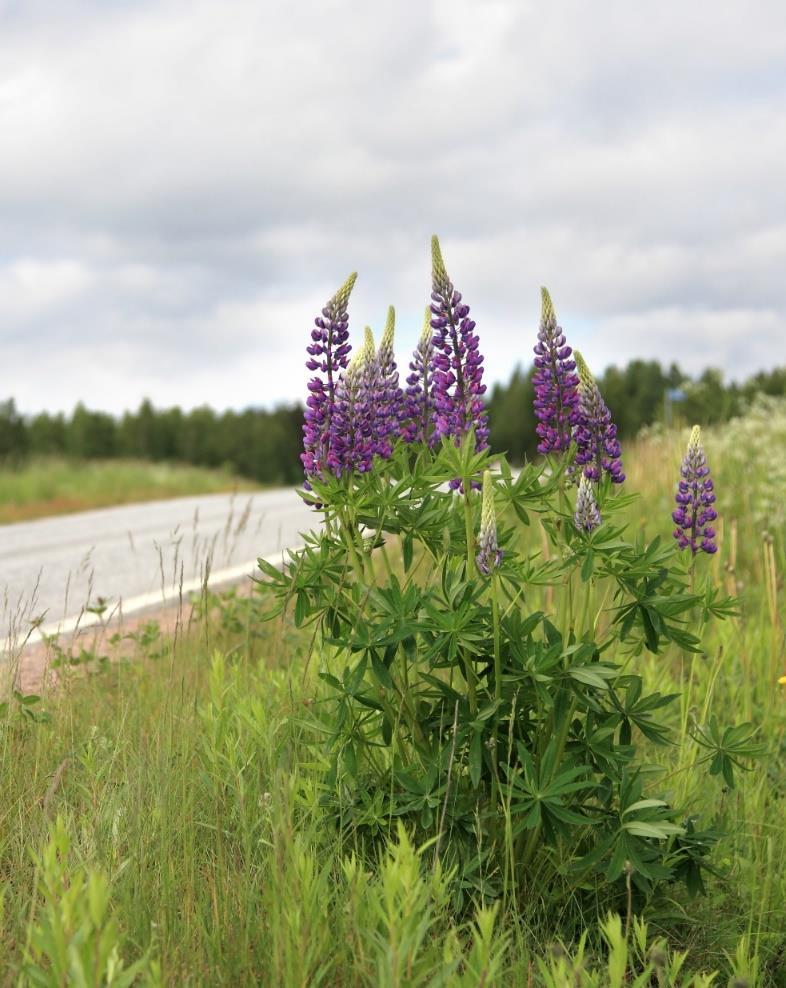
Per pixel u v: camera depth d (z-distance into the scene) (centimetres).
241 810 328
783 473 981
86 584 962
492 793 328
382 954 239
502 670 332
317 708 411
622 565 339
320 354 346
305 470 351
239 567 1027
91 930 206
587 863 317
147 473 2795
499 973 249
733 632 575
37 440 5528
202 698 468
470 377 350
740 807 418
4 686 462
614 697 350
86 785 373
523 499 350
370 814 337
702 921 344
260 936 278
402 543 353
